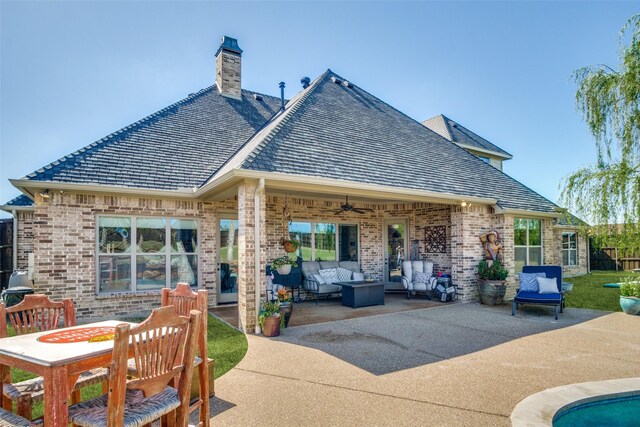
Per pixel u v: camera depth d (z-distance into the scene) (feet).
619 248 31.48
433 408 13.42
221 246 34.96
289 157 27.14
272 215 36.70
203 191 28.89
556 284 31.27
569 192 33.09
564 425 13.39
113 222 29.96
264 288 24.66
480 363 18.21
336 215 40.86
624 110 29.45
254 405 13.66
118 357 7.97
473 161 44.42
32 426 8.87
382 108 46.14
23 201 40.65
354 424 12.30
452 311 31.48
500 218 37.96
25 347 9.56
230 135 40.98
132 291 30.17
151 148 34.35
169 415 10.19
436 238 40.68
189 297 13.56
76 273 27.94
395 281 43.78
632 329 25.18
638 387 14.88
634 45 29.37
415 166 35.83
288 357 19.04
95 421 8.70
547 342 21.94
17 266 40.14
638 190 28.99
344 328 25.31
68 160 29.14
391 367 17.61
